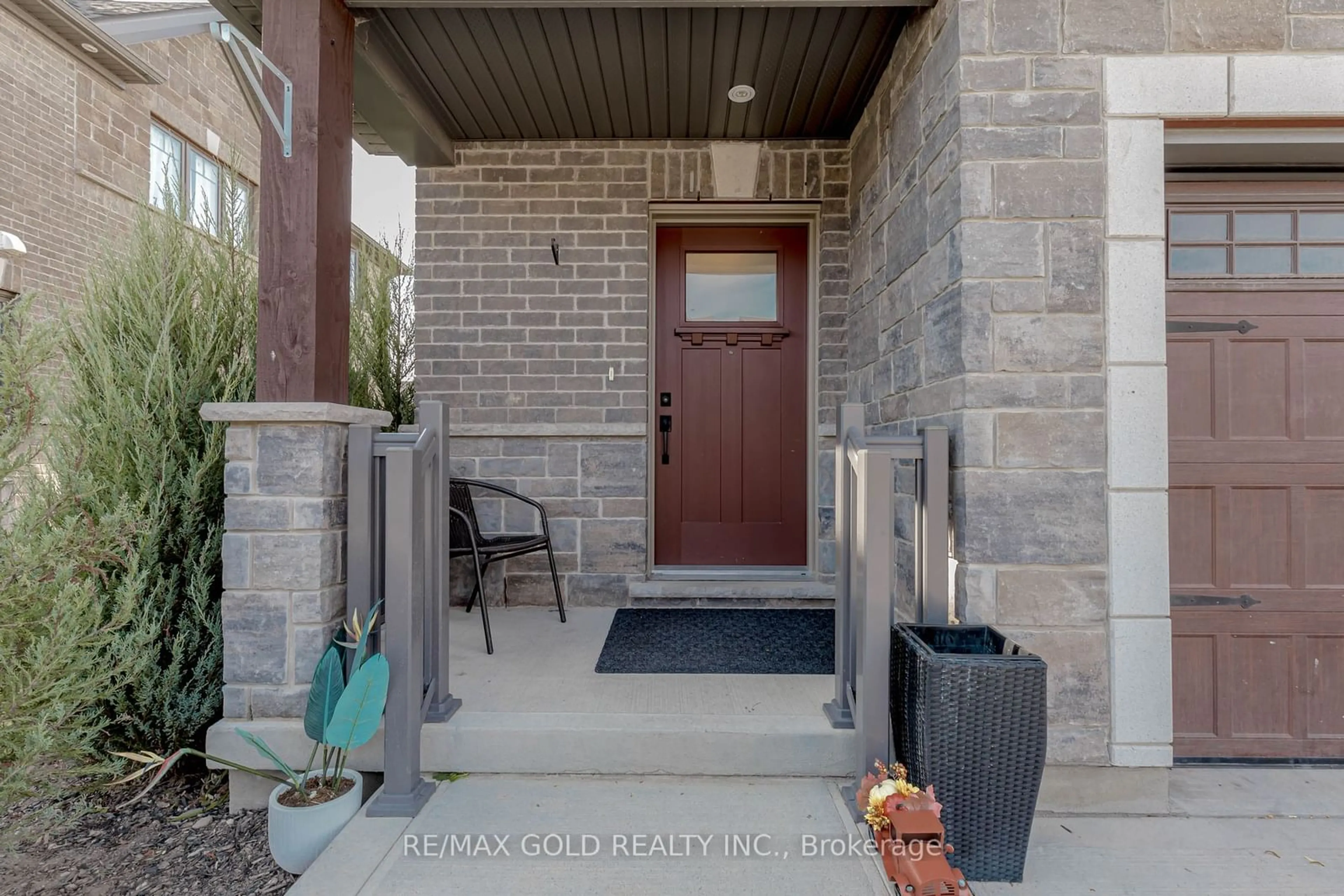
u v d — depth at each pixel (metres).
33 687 1.64
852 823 1.77
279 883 1.74
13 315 1.74
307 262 1.96
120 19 5.23
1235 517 2.21
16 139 4.67
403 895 1.50
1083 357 1.96
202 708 2.20
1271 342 2.21
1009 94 1.97
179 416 2.30
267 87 1.96
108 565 2.10
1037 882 1.62
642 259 3.43
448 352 3.44
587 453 3.43
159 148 5.97
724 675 2.41
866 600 1.76
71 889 1.75
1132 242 1.96
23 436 1.71
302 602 1.93
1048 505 1.95
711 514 3.67
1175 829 1.87
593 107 3.09
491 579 3.41
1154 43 1.97
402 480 1.81
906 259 2.47
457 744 1.98
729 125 3.27
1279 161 2.16
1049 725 1.95
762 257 3.69
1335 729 2.20
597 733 1.98
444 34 2.50
